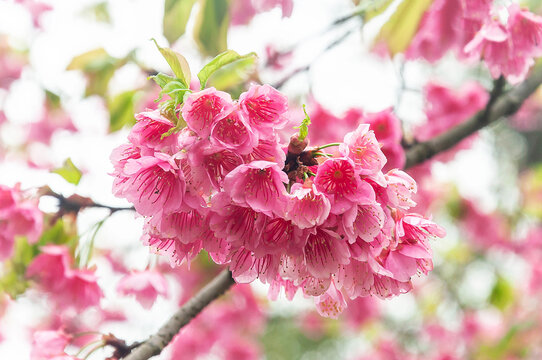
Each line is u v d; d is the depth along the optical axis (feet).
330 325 4.14
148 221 1.38
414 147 1.93
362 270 1.37
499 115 1.99
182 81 1.37
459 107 2.41
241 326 3.09
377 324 4.15
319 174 1.32
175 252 1.41
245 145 1.30
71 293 1.84
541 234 3.85
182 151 1.32
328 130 2.27
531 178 3.84
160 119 1.32
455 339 3.90
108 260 2.90
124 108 2.08
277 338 6.02
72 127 3.45
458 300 4.05
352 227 1.30
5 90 3.30
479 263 4.12
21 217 1.80
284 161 1.34
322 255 1.34
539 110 4.48
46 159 3.57
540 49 1.70
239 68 1.85
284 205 1.30
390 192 1.34
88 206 1.81
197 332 3.12
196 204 1.32
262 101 1.33
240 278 1.37
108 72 2.15
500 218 3.83
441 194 3.56
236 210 1.33
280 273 1.34
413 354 4.01
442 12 1.82
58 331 1.64
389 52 1.90
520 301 3.84
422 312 4.14
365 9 1.85
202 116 1.31
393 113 1.88
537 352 3.64
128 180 1.35
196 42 1.96
